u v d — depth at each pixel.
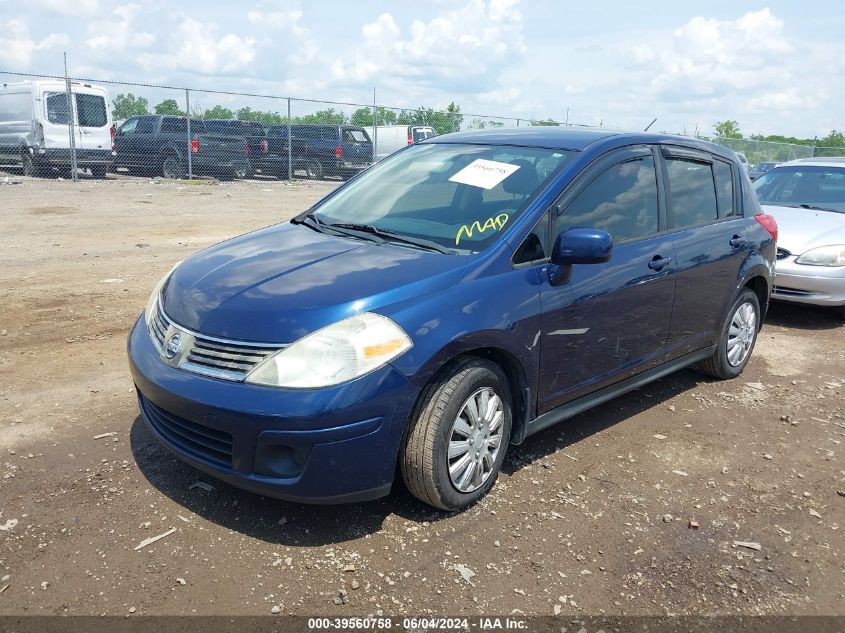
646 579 3.05
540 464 4.01
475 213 3.84
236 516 3.30
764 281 5.61
